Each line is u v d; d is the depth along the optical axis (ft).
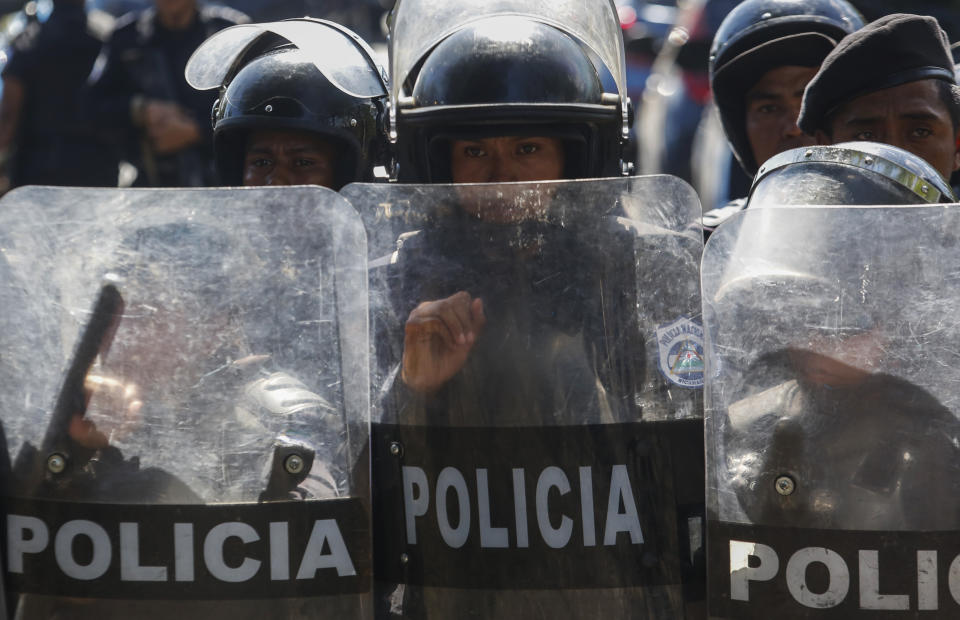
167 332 14.93
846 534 14.56
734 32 27.50
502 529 15.42
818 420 14.61
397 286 15.56
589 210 15.34
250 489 14.93
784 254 14.71
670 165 59.88
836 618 14.62
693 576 15.39
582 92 18.25
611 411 15.33
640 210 15.31
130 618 15.05
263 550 14.94
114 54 39.86
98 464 14.98
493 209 15.39
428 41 18.99
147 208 14.93
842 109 21.26
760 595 14.75
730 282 14.75
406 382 15.61
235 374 14.93
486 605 15.46
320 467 14.94
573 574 15.33
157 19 39.86
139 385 14.93
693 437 15.37
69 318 14.93
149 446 14.93
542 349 15.39
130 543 14.98
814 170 15.99
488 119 17.88
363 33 67.26
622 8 72.28
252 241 14.94
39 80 43.47
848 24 27.02
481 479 15.46
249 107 22.07
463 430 15.47
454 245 15.46
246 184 22.68
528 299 15.40
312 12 68.13
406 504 15.71
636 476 15.33
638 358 15.33
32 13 44.62
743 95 27.99
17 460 15.03
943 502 14.47
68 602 15.11
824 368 14.61
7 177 44.04
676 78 62.28
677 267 15.28
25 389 14.99
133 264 14.93
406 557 15.75
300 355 14.97
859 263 14.57
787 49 26.68
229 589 14.96
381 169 23.07
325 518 14.96
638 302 15.33
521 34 18.38
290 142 22.22
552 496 15.34
